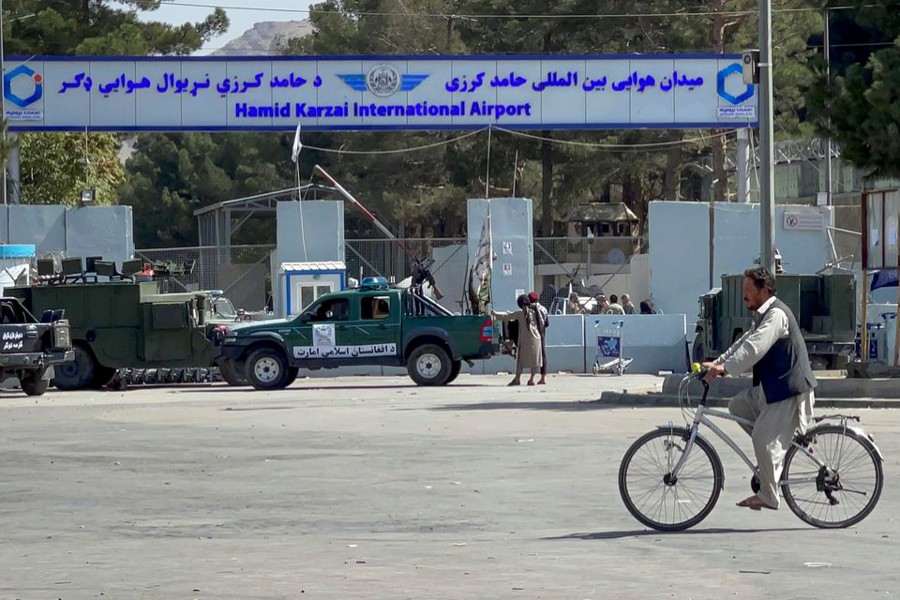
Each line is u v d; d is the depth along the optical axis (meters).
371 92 45.50
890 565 10.87
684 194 88.62
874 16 28.34
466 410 26.75
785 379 12.59
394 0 86.38
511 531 12.97
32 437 23.05
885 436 20.58
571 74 45.59
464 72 45.59
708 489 12.86
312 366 36.19
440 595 9.77
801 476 12.89
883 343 38.00
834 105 28.06
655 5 67.50
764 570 10.67
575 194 78.25
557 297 48.75
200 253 45.78
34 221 44.38
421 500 15.13
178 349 37.84
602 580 10.31
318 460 19.06
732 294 35.88
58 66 45.50
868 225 29.20
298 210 44.28
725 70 45.75
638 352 42.88
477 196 79.62
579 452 19.33
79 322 37.75
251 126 45.59
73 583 10.50
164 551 12.10
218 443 21.53
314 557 11.62
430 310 36.47
